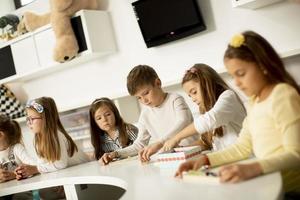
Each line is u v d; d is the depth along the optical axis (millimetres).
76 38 2930
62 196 1788
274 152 951
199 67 1611
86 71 3277
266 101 979
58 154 1921
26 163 2119
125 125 2264
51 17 2918
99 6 3051
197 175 953
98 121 2172
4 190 1678
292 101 921
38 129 1945
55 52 2873
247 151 1102
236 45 964
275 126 951
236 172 863
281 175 861
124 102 2908
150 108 1860
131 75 1748
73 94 3410
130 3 2879
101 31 2943
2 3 3914
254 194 748
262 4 2242
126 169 1391
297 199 926
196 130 1366
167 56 2754
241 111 1458
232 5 2273
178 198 828
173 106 1775
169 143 1385
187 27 2547
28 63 3289
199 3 2541
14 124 2254
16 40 3348
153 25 2699
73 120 3129
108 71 3121
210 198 779
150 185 1018
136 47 2914
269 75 969
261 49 956
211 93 1555
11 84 3855
